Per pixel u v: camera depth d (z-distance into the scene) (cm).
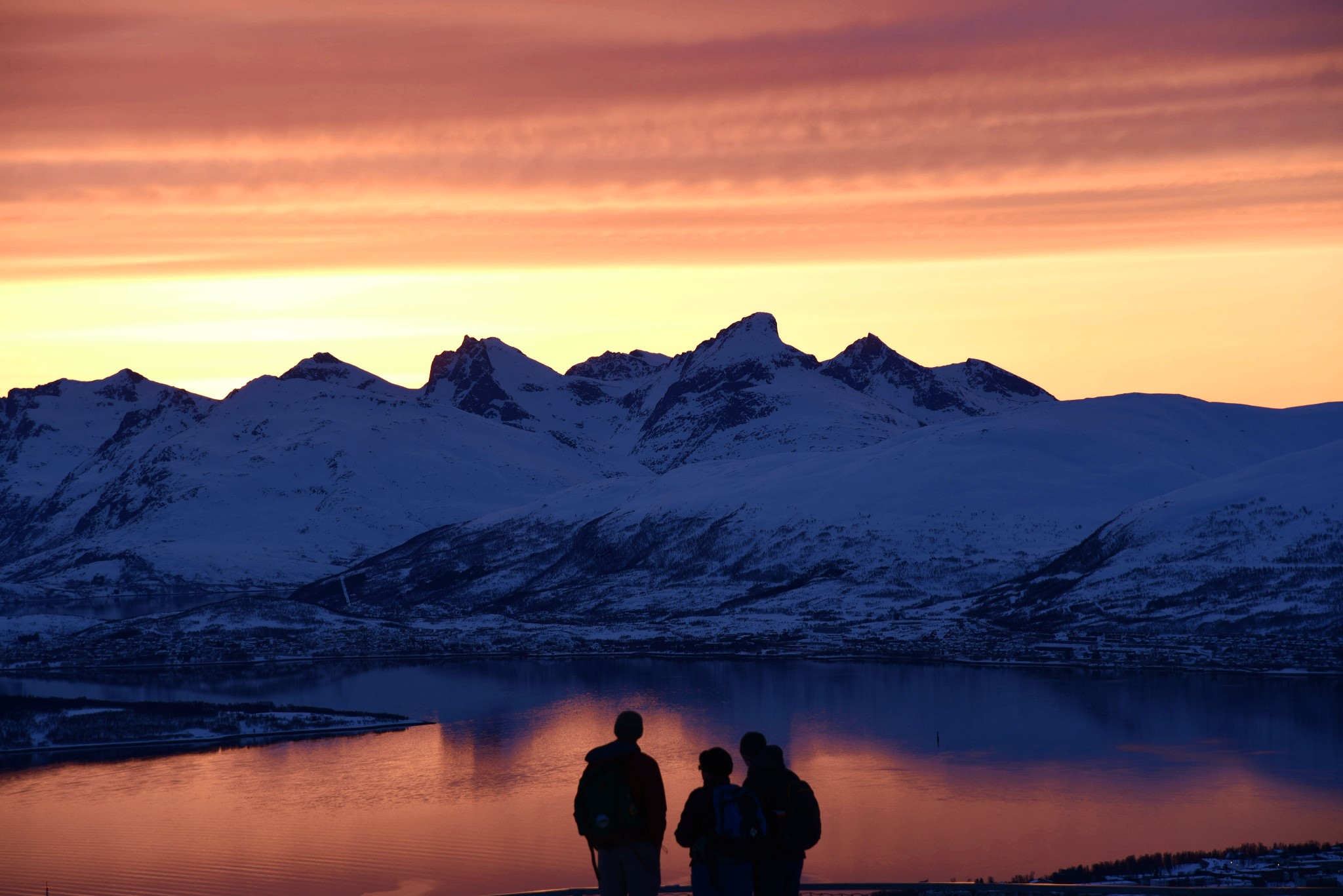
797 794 2742
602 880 2575
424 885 10338
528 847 11425
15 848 11700
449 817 12762
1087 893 4034
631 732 2617
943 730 17312
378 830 12250
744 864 2650
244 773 15312
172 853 11462
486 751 16550
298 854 11350
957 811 12356
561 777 14700
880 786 13650
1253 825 11575
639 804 2542
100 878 10675
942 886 4256
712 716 18975
